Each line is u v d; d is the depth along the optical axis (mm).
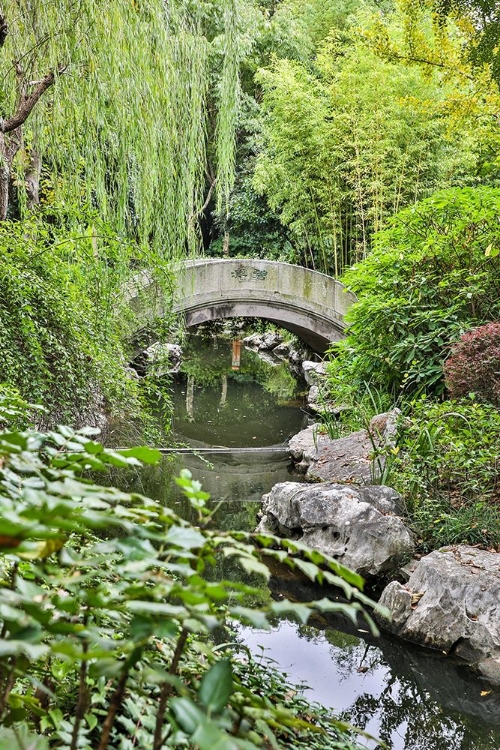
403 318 7363
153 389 5035
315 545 4730
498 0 7348
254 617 650
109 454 868
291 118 13695
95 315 4754
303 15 17812
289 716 845
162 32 5160
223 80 6148
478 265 7430
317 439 7719
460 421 5371
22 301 3910
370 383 7949
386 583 4387
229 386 12781
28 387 3791
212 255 16703
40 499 656
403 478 5207
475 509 4539
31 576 1198
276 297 10969
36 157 6262
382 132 12898
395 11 17781
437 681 3328
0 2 4359
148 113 5117
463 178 14148
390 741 2764
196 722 575
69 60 4508
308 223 14984
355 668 3418
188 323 10617
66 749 1018
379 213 13266
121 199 5422
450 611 3693
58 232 4797
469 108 8758
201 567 770
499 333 5715
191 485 830
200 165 6027
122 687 731
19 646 529
